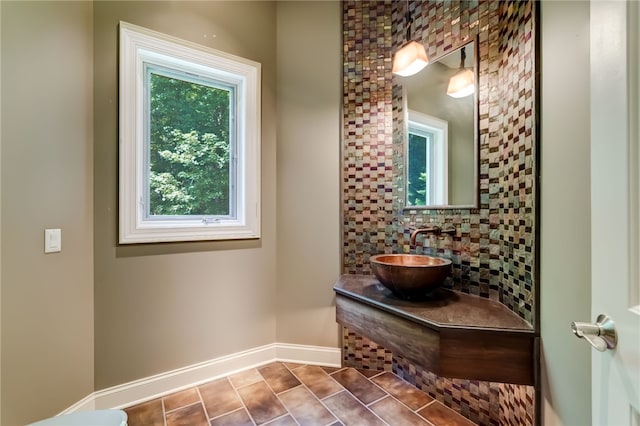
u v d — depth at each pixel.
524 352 1.09
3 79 1.21
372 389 1.79
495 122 1.42
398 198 1.96
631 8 0.53
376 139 2.02
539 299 1.07
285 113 2.14
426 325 1.21
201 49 1.85
